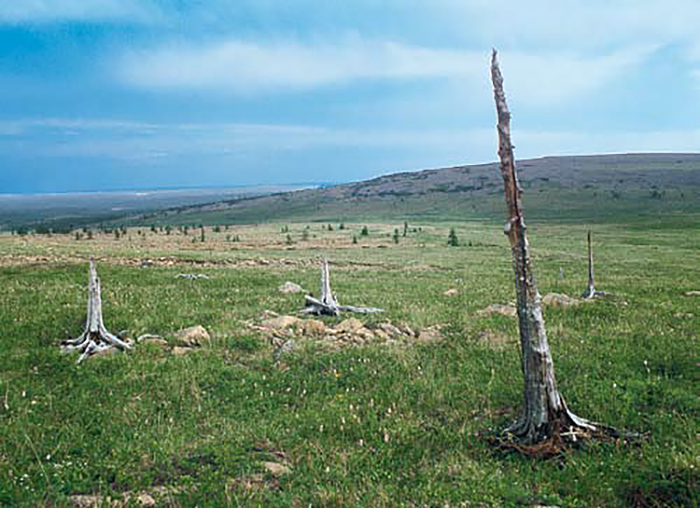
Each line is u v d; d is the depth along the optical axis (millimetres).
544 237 90812
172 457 6359
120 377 9086
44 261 25703
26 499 5316
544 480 5977
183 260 33375
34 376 8992
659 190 184000
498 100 7129
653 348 10844
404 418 7746
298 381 9250
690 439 6562
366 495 5547
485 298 18938
